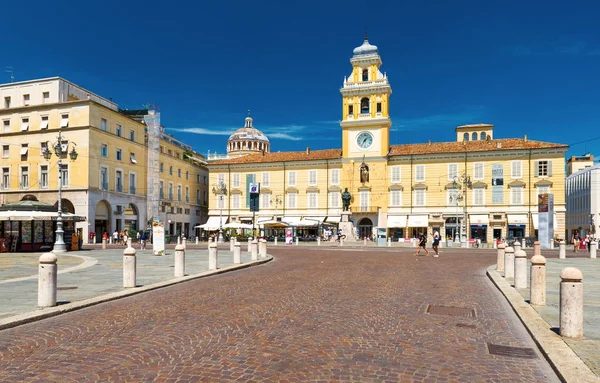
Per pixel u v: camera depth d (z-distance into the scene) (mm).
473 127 75000
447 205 63094
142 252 33125
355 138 67250
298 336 7730
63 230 34188
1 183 55344
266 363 6289
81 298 11250
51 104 53625
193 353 6727
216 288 13633
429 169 64188
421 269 20188
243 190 72000
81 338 7629
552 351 6684
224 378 5703
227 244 52000
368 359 6527
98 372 5926
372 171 66188
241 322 8766
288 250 38625
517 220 59719
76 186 52312
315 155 70750
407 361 6473
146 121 64938
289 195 70062
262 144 98375
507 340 7727
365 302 11094
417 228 64125
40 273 10039
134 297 12008
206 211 81562
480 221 61219
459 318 9414
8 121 55906
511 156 60875
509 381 5773
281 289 13305
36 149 54062
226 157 86188
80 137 52469
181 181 73000
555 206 58906
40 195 53469
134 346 7109
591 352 6652
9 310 9609
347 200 57312
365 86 67438
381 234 56750
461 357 6719
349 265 22125
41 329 8320
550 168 59312
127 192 59250
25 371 5980
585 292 12594
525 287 13141
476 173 62219
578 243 42625
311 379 5703
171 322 8789
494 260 26922
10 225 32375
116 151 57312
